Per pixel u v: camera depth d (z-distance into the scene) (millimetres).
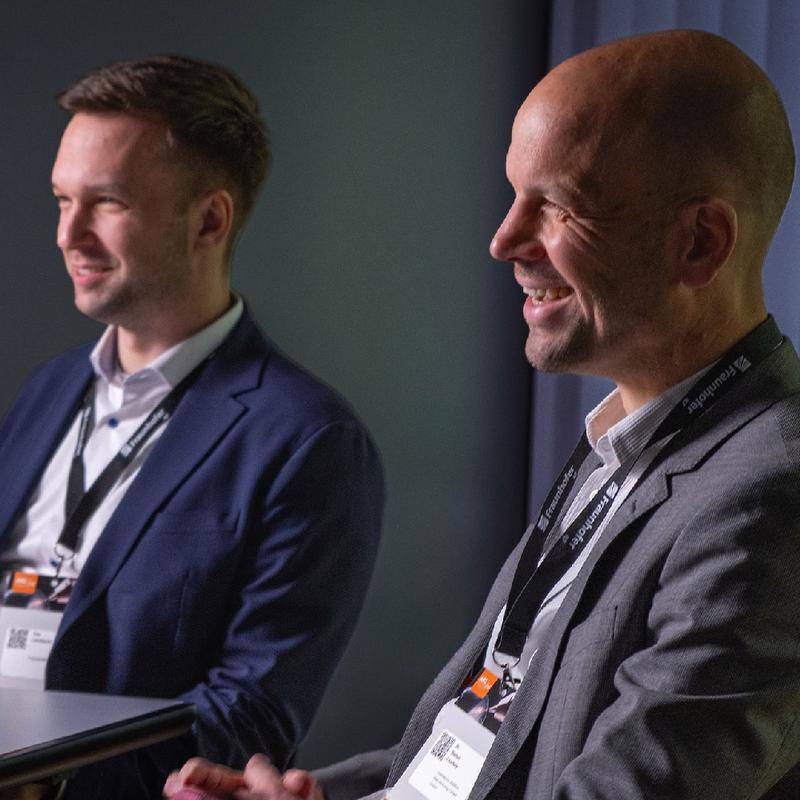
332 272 5105
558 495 1931
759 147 1661
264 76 4934
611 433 1722
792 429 1550
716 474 1545
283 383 2713
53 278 4598
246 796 1816
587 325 1692
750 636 1441
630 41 1695
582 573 1610
